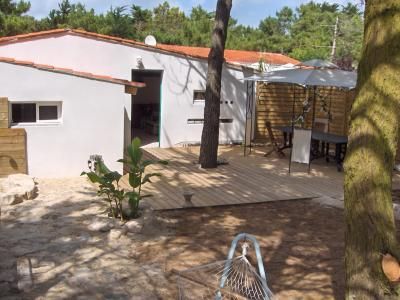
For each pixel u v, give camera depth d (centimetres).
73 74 1121
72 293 569
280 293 598
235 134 1756
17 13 2606
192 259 687
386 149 385
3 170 1082
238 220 886
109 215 830
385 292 373
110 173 825
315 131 1480
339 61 3225
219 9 1277
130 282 606
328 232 832
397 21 379
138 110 2020
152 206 938
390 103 382
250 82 1744
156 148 1627
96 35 1493
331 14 5038
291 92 1838
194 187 1109
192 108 1664
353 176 396
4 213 841
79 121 1145
